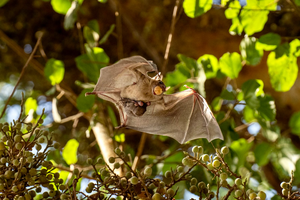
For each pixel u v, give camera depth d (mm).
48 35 12555
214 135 10039
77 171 9922
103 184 9883
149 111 10086
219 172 9906
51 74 10539
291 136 11750
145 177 9898
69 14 10484
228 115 10445
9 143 9906
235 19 10484
